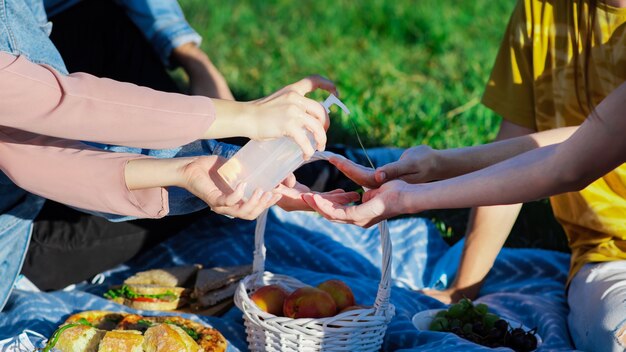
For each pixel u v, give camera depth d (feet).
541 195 4.62
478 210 5.97
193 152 5.29
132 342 4.84
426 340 5.30
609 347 5.02
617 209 5.47
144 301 5.71
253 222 6.64
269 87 10.51
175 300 5.73
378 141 8.59
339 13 13.65
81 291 5.90
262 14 13.67
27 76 4.41
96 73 6.80
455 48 12.23
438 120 9.13
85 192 4.75
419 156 5.16
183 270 5.93
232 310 5.78
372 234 6.87
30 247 5.76
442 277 6.37
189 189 4.67
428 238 6.84
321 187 6.65
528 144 5.29
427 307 5.86
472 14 13.61
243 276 5.90
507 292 6.19
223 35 12.62
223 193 4.63
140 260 6.38
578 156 4.45
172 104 4.54
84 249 5.84
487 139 8.73
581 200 5.54
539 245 7.09
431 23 12.99
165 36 6.98
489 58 11.72
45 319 5.45
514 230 7.17
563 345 5.37
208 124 4.56
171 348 4.79
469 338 5.36
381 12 13.53
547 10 5.49
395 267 6.63
